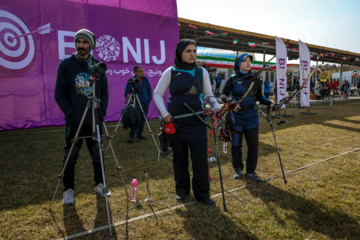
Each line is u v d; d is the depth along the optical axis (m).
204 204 2.71
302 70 10.12
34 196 2.93
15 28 6.27
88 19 7.17
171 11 8.52
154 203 2.76
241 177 3.50
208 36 10.98
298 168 3.83
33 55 6.52
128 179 3.45
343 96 23.61
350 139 5.78
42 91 6.68
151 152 4.76
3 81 6.23
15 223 2.37
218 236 2.17
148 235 2.19
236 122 3.33
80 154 4.59
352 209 2.61
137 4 7.92
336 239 2.13
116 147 5.11
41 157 4.42
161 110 2.52
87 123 2.61
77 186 3.21
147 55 8.19
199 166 2.66
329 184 3.24
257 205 2.71
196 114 2.53
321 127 7.30
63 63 2.56
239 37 11.87
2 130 6.33
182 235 2.19
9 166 3.95
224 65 18.45
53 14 6.70
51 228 2.29
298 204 2.71
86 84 2.44
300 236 2.18
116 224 2.34
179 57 2.56
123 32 7.73
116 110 7.79
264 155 4.54
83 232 2.21
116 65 7.68
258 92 3.52
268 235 2.19
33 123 6.62
